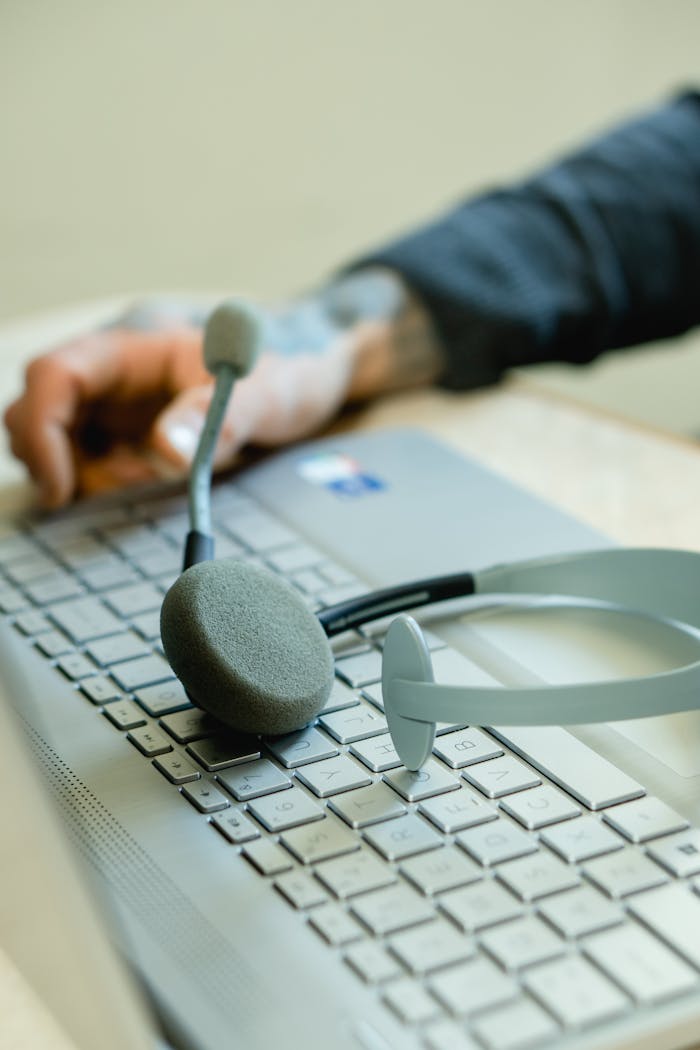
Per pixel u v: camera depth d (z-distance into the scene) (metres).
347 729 0.36
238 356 0.45
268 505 0.54
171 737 0.36
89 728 0.37
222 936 0.27
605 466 0.59
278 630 0.35
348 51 1.15
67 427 0.58
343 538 0.51
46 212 1.11
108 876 0.30
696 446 0.61
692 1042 0.25
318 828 0.31
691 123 0.84
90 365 0.58
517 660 0.40
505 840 0.31
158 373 0.62
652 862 0.30
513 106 1.23
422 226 0.77
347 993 0.26
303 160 1.18
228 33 1.11
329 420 0.66
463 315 0.69
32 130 1.08
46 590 0.47
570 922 0.27
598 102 1.25
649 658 0.40
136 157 1.12
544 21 1.20
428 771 0.34
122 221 1.14
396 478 0.57
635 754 0.34
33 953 0.27
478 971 0.26
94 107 1.09
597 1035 0.25
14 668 0.41
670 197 0.79
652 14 1.23
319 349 0.64
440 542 0.50
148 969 0.26
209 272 1.18
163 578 0.48
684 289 0.79
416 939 0.27
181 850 0.31
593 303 0.75
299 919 0.28
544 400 0.69
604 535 0.50
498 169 1.25
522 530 0.51
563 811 0.32
